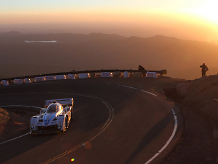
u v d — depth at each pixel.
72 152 7.88
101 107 15.23
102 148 8.08
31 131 9.68
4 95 23.23
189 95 15.29
